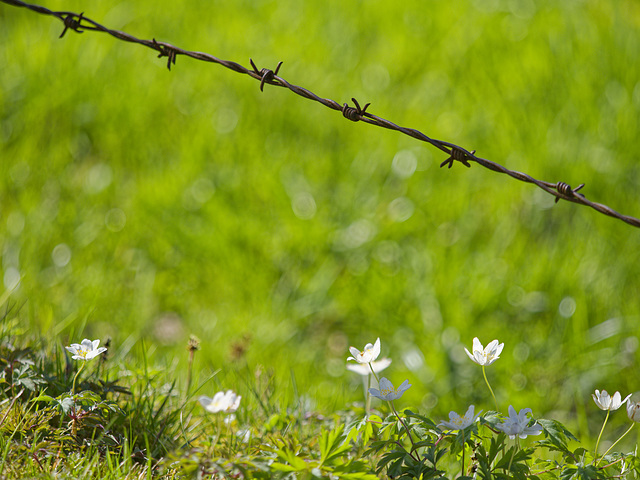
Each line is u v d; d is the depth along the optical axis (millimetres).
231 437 3445
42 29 10555
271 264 7090
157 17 11305
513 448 2795
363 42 10945
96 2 11375
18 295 6152
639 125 7949
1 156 8102
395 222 7344
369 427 3029
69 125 8758
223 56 10258
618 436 5363
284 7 12078
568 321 6277
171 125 8953
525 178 3406
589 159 7770
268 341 6277
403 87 9812
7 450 2904
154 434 3482
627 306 6352
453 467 3635
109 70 9508
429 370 5965
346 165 8344
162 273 7023
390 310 6625
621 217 3211
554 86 9055
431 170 8195
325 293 6793
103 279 6781
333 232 7312
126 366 4246
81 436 3266
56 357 3729
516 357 6016
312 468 2648
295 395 4438
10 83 9156
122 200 7789
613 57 9227
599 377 5844
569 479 2744
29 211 7441
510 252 7035
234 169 8211
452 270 6816
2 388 3434
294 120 9016
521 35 10492
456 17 11344
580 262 6770
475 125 8750
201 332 6410
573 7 11086
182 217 7523
